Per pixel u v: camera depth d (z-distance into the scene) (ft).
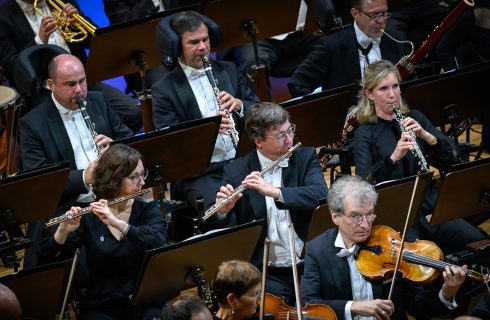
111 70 51.06
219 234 34.42
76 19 53.11
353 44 51.85
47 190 38.93
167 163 41.52
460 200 38.17
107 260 36.91
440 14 60.49
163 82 47.50
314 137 45.11
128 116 56.08
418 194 36.99
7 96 51.39
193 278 34.94
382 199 36.47
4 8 55.77
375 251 34.30
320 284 34.27
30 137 44.16
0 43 55.31
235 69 49.11
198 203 41.39
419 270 34.01
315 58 52.39
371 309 32.17
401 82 47.34
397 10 61.00
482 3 53.31
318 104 44.01
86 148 44.78
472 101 46.24
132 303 34.99
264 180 38.11
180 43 46.73
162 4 61.36
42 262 36.99
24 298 34.30
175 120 46.98
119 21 60.59
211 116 43.86
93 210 35.88
